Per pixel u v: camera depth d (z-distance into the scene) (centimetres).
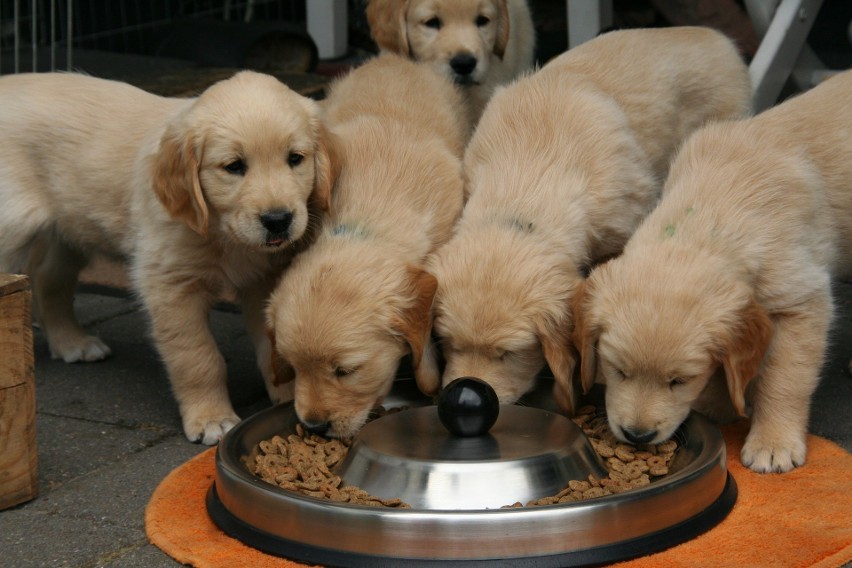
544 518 110
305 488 120
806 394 129
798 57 196
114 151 145
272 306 132
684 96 161
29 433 125
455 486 116
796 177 132
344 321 127
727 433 135
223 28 239
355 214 136
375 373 129
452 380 127
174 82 204
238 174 133
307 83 206
